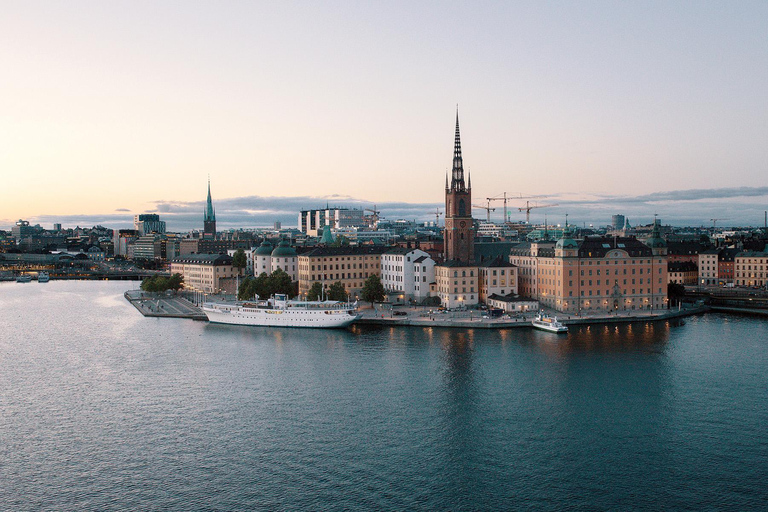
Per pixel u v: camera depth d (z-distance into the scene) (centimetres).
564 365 18038
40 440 12875
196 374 17450
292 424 13638
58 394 15725
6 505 10444
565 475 11338
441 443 12625
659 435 12962
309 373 17450
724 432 13075
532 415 14062
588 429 13275
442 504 10400
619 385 16112
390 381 16588
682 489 10838
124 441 12812
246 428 13425
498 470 11512
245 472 11475
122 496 10700
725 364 18038
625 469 11531
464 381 16525
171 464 11794
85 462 11900
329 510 10225
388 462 11831
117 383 16625
